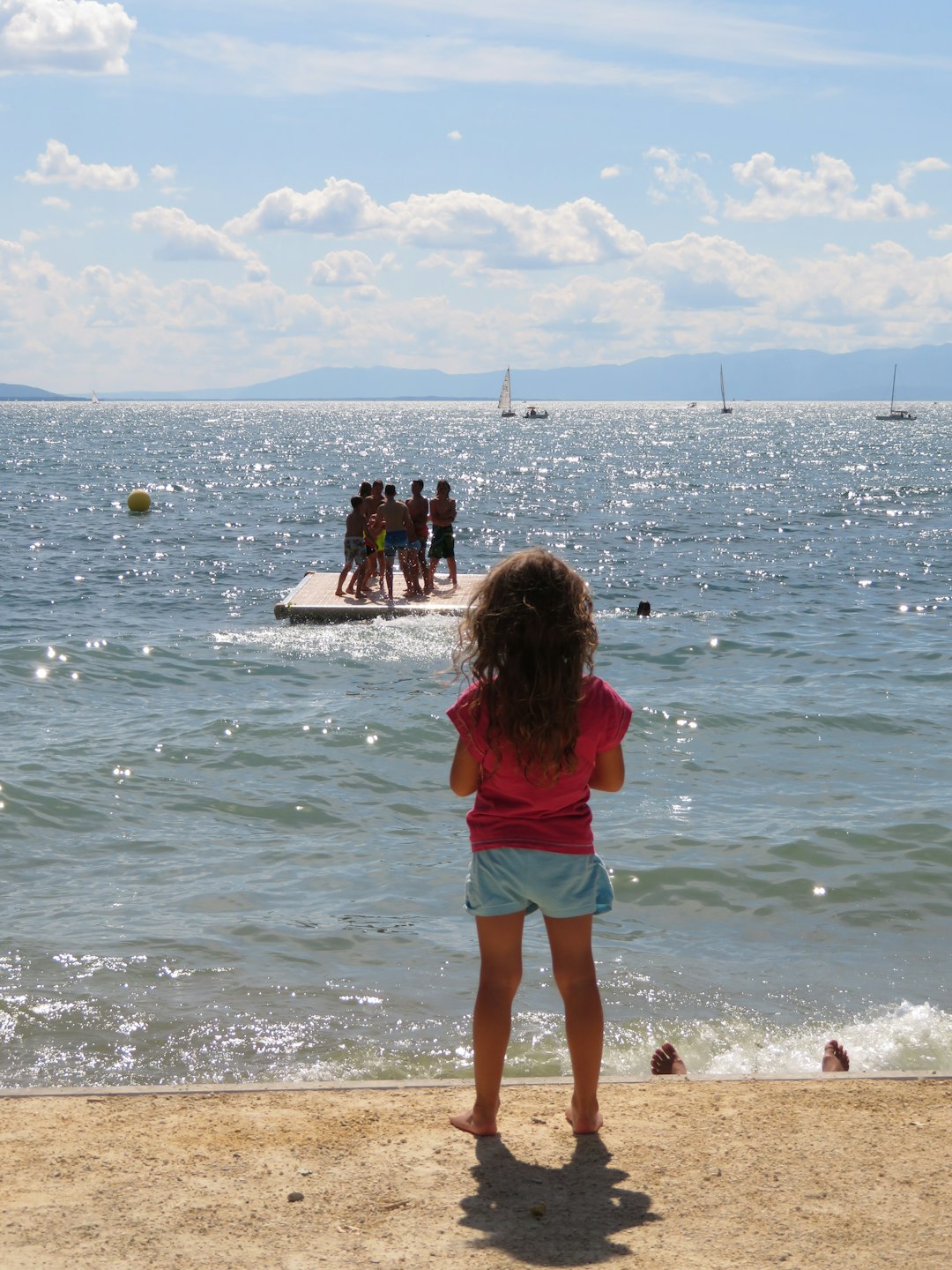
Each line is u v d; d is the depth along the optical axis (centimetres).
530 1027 614
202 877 837
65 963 680
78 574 2661
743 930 754
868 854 878
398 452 9431
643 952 715
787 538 3634
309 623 1958
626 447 10738
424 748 1189
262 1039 596
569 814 378
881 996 657
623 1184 353
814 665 1633
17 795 995
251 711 1327
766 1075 439
